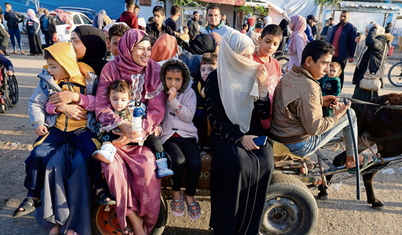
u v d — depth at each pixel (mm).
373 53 5055
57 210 2055
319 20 17469
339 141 3133
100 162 2172
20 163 3850
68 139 2291
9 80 5766
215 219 2309
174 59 2275
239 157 2232
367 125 3113
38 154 2088
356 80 5426
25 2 18297
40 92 2287
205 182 2514
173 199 2387
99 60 2764
